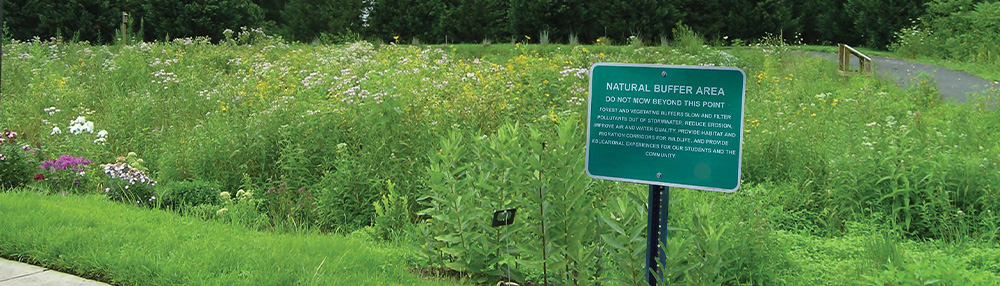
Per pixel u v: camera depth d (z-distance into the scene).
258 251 5.35
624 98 3.91
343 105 8.97
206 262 4.99
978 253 5.98
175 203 7.68
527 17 26.20
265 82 12.85
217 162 8.60
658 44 25.66
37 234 5.48
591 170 4.01
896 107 11.06
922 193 6.99
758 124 9.21
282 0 37.09
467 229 5.15
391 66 14.27
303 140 8.31
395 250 5.81
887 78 15.08
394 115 8.10
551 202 4.64
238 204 7.35
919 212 6.79
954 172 7.07
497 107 9.60
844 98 12.02
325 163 8.02
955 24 21.64
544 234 4.63
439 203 5.39
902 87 14.63
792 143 8.34
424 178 7.12
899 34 22.27
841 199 7.12
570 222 4.60
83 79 14.68
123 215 6.38
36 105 11.85
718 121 3.74
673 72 3.80
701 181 3.79
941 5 21.92
